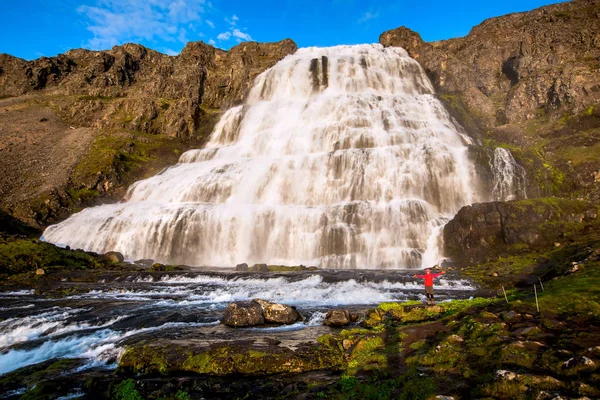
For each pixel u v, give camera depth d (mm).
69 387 10820
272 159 54000
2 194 54469
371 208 40969
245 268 35594
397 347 11883
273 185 50438
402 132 55750
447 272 28875
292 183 49844
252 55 96375
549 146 48625
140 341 14180
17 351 14508
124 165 63438
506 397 7332
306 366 11578
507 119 61469
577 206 33656
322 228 40750
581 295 13086
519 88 61969
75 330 16781
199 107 83375
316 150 58000
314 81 78062
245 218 43750
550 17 73188
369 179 47094
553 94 55812
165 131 76625
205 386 10391
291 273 30594
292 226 42031
